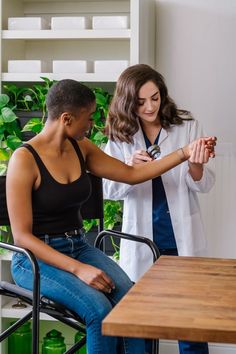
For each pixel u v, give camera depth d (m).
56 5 3.52
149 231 2.65
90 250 2.37
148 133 2.72
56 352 3.33
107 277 2.12
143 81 2.57
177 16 3.36
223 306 1.46
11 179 2.20
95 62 3.24
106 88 3.52
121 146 2.73
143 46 3.21
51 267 2.19
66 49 3.54
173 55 3.38
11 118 3.18
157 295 1.55
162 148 2.68
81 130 2.32
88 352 2.04
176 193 2.64
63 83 2.30
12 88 3.36
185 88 3.37
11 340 3.48
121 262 2.75
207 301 1.50
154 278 1.72
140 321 1.35
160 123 2.70
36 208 2.27
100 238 2.49
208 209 3.36
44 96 3.27
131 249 2.70
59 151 2.32
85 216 2.60
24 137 3.34
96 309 2.04
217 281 1.69
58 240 2.30
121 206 3.34
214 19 3.33
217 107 3.35
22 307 3.39
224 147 3.35
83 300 2.06
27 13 3.55
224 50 3.33
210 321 1.35
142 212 2.66
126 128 2.63
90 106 2.31
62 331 3.66
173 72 3.38
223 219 3.35
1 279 3.35
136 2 3.11
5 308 3.38
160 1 3.38
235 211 3.34
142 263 2.68
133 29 3.13
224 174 3.35
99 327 2.03
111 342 2.04
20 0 3.49
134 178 2.47
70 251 2.32
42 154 2.28
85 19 3.25
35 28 3.29
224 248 3.35
